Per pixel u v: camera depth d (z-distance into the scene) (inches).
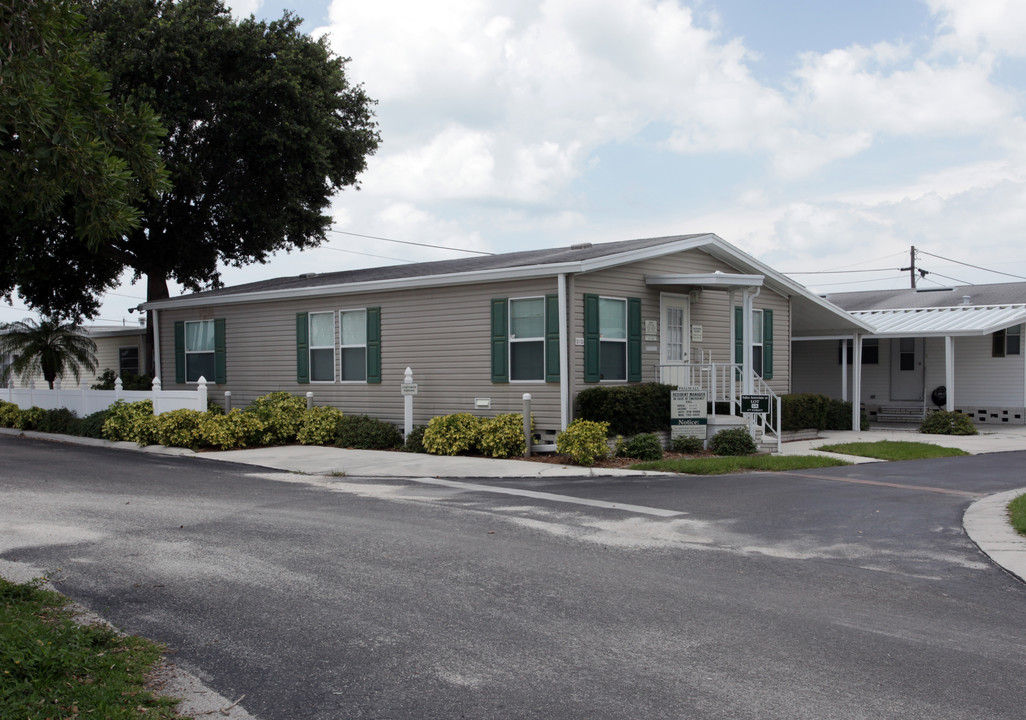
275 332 762.8
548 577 271.0
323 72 887.7
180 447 639.8
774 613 235.9
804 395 773.9
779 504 404.8
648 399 598.9
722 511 386.0
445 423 597.6
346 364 709.9
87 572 275.1
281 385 759.1
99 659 190.9
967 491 448.8
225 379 807.1
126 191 262.7
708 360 703.1
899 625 226.2
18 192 262.7
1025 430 867.4
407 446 623.8
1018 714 169.6
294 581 265.4
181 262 989.8
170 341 865.5
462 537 328.5
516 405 603.8
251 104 829.2
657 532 340.5
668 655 203.2
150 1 850.8
